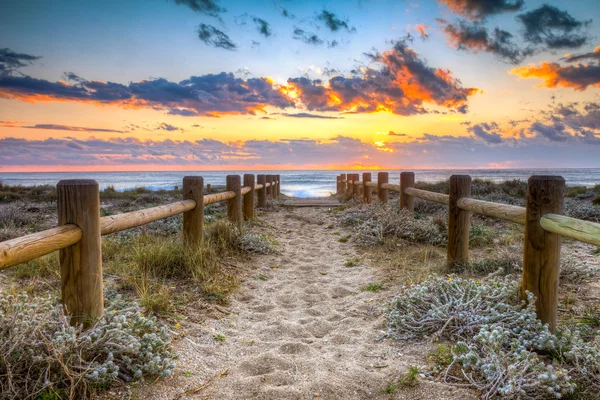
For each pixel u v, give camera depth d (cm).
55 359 205
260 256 593
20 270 445
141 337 266
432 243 643
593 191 1345
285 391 238
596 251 552
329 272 525
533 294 298
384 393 236
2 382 202
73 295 254
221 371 263
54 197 1477
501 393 222
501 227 758
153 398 223
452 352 261
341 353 293
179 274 463
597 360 234
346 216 886
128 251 533
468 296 320
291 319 366
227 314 370
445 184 1489
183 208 484
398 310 335
